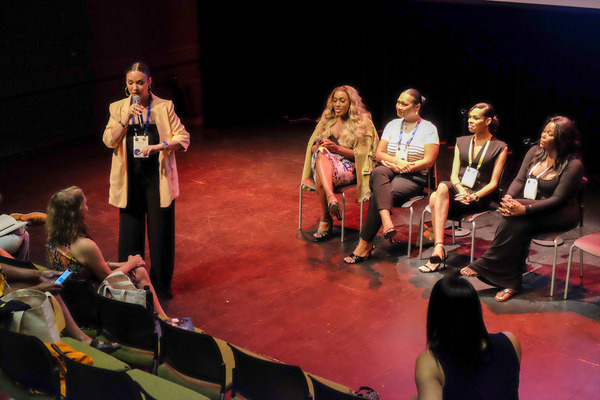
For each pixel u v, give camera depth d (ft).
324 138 17.90
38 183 23.61
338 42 29.94
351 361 12.44
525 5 22.86
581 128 23.62
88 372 8.41
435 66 27.45
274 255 17.28
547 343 12.90
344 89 17.38
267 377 8.79
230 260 17.02
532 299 14.70
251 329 13.67
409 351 12.73
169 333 9.77
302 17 30.25
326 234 18.29
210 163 25.52
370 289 15.33
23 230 14.17
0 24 25.26
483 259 14.97
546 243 17.70
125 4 28.96
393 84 28.99
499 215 19.84
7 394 9.23
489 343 6.43
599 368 12.02
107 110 29.94
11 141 26.73
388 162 16.98
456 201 16.37
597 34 22.30
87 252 11.83
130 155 14.47
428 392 6.28
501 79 25.55
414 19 27.35
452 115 27.48
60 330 10.02
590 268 16.15
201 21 29.86
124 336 10.70
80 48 28.12
